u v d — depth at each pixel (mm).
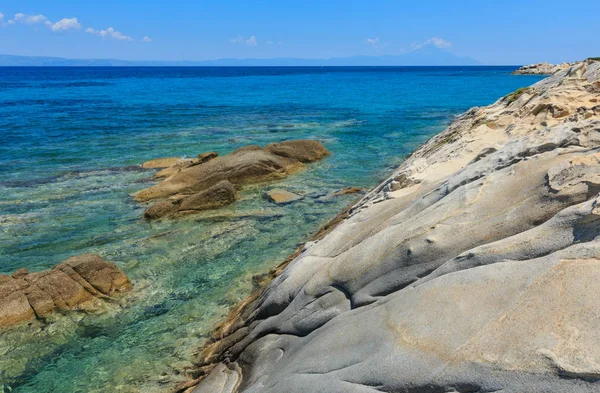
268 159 23266
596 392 3869
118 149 30906
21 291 11398
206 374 8578
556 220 5730
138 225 17188
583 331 4324
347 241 9164
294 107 56375
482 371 4547
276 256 14062
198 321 10883
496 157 8539
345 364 5711
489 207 6922
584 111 12953
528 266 5344
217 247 15008
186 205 18453
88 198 20422
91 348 10078
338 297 7504
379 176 23547
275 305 8688
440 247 6734
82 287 11805
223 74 193500
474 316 5133
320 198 19984
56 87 98625
